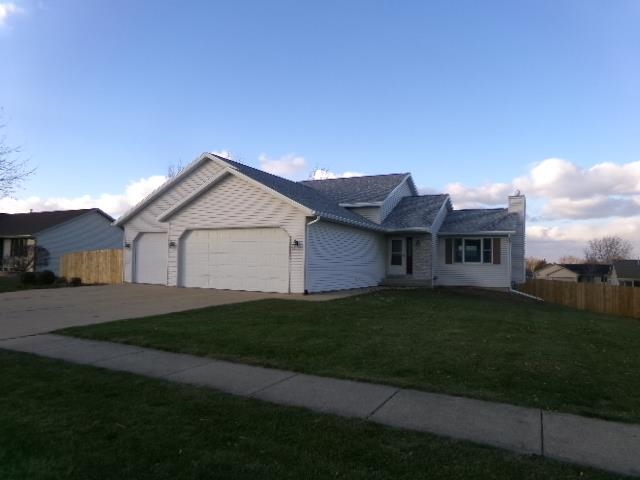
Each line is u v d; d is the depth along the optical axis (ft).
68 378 22.15
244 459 14.05
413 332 32.89
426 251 81.41
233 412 17.92
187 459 13.99
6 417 17.07
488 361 25.32
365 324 35.88
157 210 74.33
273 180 71.41
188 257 67.46
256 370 24.03
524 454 14.78
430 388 21.08
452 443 15.42
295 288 59.52
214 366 24.76
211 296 56.24
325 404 19.12
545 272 266.16
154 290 63.41
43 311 43.75
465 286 83.25
